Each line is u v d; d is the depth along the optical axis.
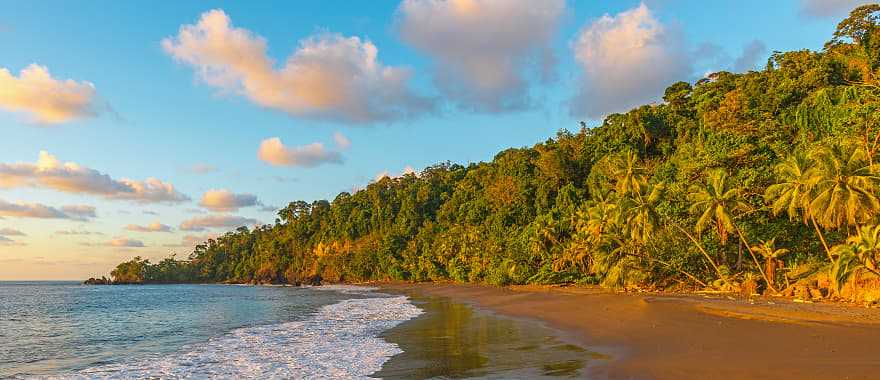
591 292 50.31
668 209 48.09
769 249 40.62
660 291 47.16
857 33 68.50
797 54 69.00
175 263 199.00
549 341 21.83
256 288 128.88
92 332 33.12
